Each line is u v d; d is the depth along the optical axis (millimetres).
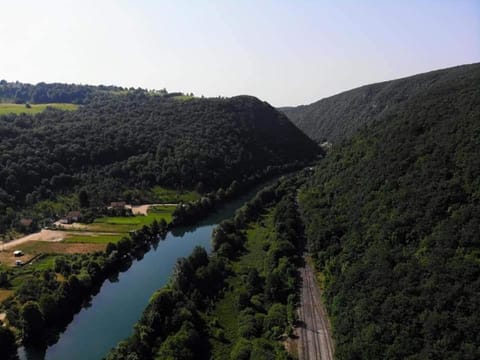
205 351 80875
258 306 96500
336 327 81812
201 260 116125
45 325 93812
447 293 68438
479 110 103500
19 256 130000
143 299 110062
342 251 105312
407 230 87812
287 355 76125
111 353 79000
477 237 73625
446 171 92688
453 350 61094
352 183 131125
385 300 75438
